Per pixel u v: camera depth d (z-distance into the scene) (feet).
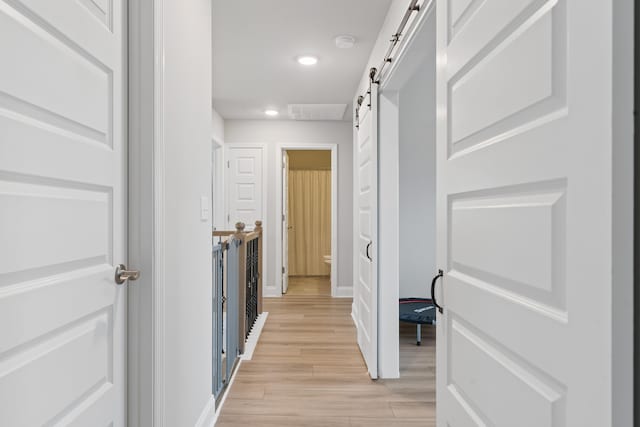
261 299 15.53
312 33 9.82
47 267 3.12
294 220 25.40
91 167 3.76
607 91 1.95
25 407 2.86
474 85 3.49
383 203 9.73
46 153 3.07
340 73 12.59
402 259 14.89
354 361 10.68
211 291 7.45
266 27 9.50
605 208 1.96
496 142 3.08
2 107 2.64
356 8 8.64
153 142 4.61
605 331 1.96
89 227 3.76
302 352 11.35
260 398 8.48
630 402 1.93
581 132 2.13
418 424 7.47
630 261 1.93
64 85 3.31
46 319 3.08
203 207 6.88
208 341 7.23
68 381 3.41
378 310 9.68
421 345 12.09
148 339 4.60
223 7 8.57
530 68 2.60
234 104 16.08
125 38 4.54
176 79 5.49
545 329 2.45
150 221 4.60
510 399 2.90
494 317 3.12
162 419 4.80
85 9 3.64
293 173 25.41
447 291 4.18
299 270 25.38
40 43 2.99
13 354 2.76
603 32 1.98
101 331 4.02
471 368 3.60
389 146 9.74
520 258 2.75
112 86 4.23
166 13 5.04
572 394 2.20
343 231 18.97
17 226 2.76
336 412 7.90
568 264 2.25
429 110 14.74
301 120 18.81
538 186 2.55
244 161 18.78
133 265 4.60
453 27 4.00
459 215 3.87
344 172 18.95
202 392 6.87
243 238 11.06
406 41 6.92
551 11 2.38
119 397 4.41
